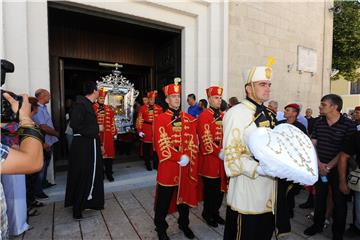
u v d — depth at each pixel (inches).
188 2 234.1
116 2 199.6
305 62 341.1
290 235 121.9
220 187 125.7
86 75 324.2
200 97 248.4
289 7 315.0
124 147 295.3
